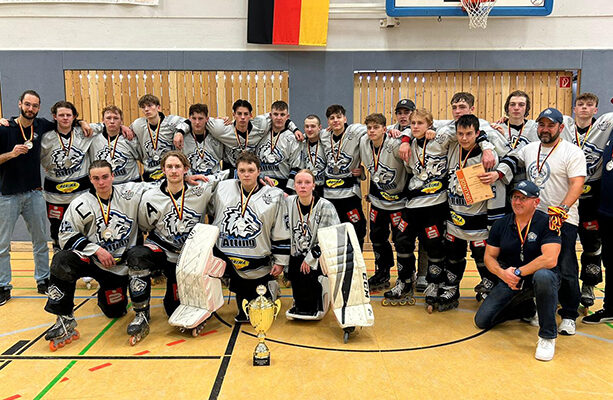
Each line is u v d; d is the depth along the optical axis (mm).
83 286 5324
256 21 7031
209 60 7211
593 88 7133
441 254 4398
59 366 3256
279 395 2840
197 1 7141
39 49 7191
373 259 6754
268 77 7289
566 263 3812
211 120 5344
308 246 4055
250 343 3660
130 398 2809
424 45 7145
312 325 4082
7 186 4617
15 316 4328
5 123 4535
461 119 3969
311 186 3932
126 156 5379
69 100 7305
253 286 4125
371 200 4980
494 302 3895
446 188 4348
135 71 7293
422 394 2859
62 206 5070
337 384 2982
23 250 7441
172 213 3955
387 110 7391
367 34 7156
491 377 3082
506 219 3818
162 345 3623
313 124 5113
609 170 3854
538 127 3893
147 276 3783
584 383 2996
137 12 7141
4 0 7086
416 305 4645
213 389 2914
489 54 7121
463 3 6621
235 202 4016
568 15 7035
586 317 4109
